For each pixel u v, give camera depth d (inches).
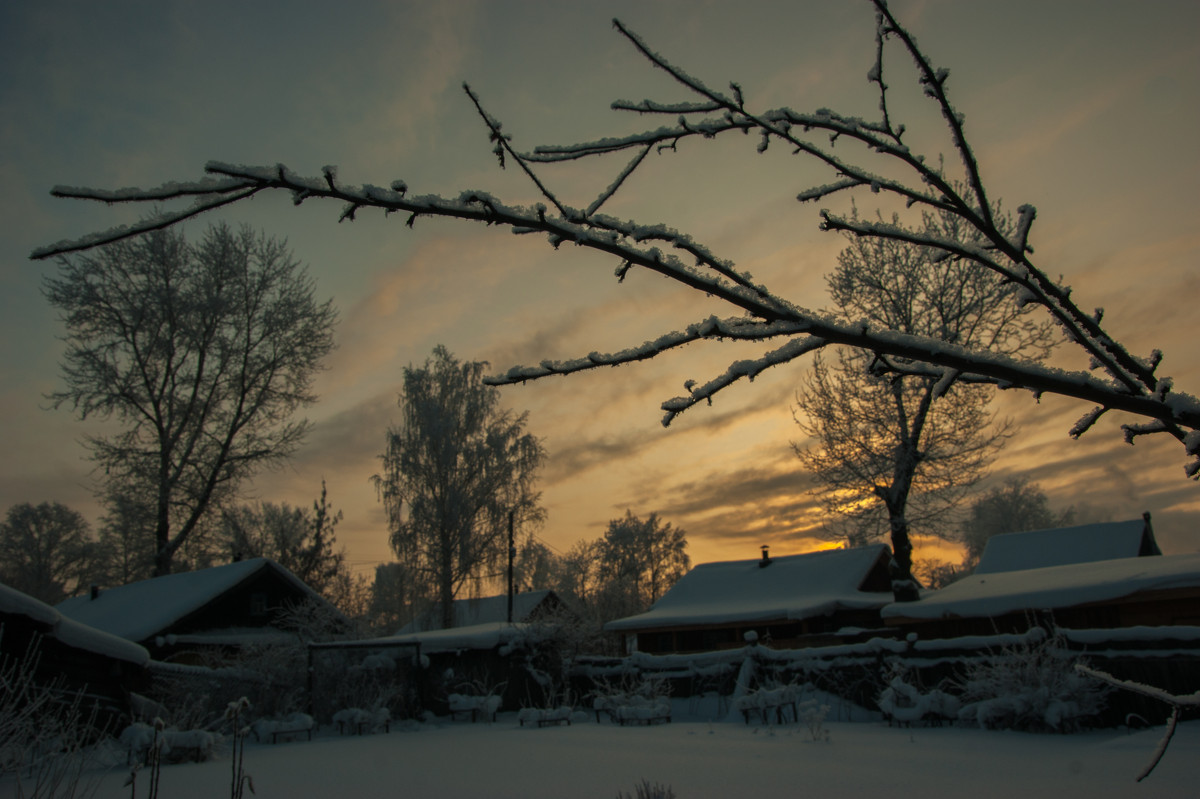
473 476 1370.6
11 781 223.6
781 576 1204.5
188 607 930.7
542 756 421.7
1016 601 716.7
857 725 544.1
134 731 471.5
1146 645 438.9
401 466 1355.8
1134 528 1087.0
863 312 928.9
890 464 943.0
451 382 1424.7
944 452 941.8
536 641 872.9
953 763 335.0
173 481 1213.1
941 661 561.9
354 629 924.6
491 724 719.7
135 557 1477.6
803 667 653.3
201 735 466.3
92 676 542.3
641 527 2487.7
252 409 1263.5
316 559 1346.0
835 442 973.8
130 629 917.8
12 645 484.4
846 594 1078.4
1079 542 1110.4
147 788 339.9
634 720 669.3
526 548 1429.6
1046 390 65.2
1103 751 340.8
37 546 2074.3
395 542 1338.6
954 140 81.3
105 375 1175.6
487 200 64.2
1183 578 623.5
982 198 82.1
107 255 1171.9
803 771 328.8
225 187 58.9
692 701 725.9
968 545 2386.8
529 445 1413.6
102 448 1190.3
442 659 878.4
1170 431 75.5
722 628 1119.0
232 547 1535.4
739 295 66.7
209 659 754.8
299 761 446.0
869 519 992.9
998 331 860.6
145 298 1190.9
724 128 88.4
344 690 735.7
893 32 79.3
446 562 1326.3
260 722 604.4
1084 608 719.7
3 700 239.6
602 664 863.7
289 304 1291.8
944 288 882.1
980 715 464.4
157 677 639.8
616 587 2070.6
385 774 370.3
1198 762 291.0
